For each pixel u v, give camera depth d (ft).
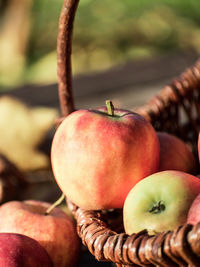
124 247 1.39
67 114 1.85
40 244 1.69
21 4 6.93
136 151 1.59
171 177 1.53
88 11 7.20
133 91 3.54
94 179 1.58
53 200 2.19
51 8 7.29
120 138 1.58
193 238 1.30
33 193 2.22
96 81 3.76
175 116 2.06
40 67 6.66
